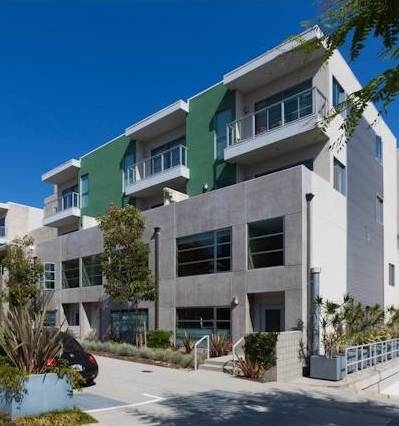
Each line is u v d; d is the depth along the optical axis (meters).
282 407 10.41
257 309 18.72
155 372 15.62
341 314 16.53
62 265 30.91
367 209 23.81
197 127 25.23
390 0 2.79
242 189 19.25
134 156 29.89
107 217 22.28
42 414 8.45
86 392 11.93
